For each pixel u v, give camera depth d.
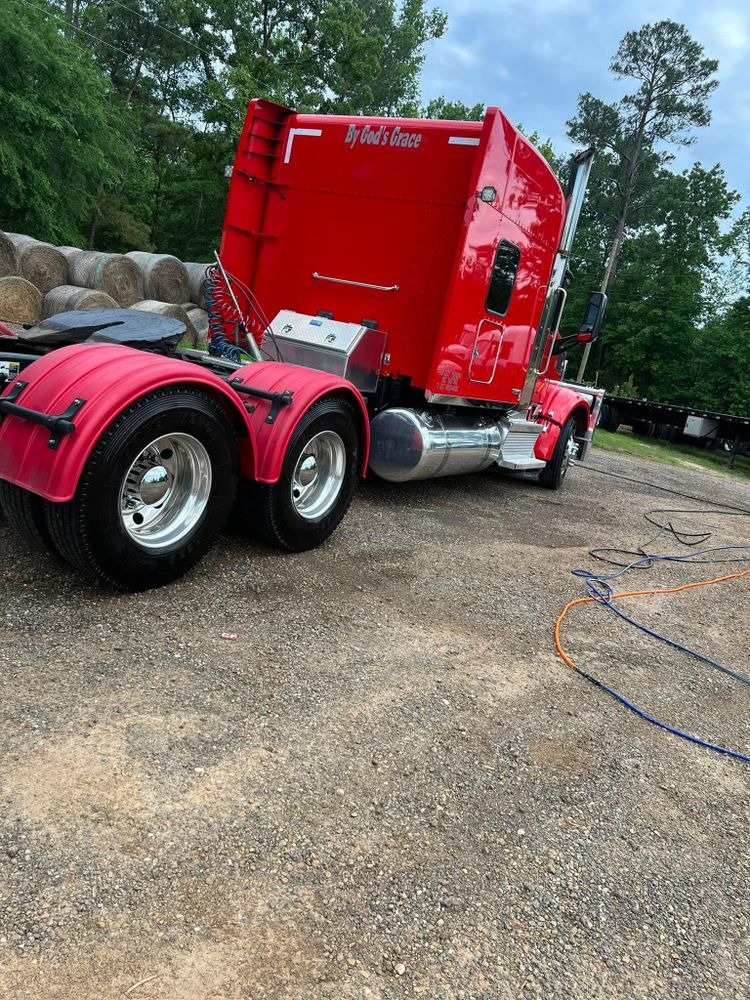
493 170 5.40
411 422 5.86
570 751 2.95
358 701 2.98
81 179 25.14
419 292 5.78
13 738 2.33
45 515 3.17
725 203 51.19
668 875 2.33
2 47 20.56
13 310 12.17
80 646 2.97
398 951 1.83
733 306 37.31
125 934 1.72
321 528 4.65
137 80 47.16
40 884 1.81
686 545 7.25
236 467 3.85
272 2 35.91
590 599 4.88
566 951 1.94
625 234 56.03
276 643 3.33
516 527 6.56
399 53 46.97
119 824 2.05
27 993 1.53
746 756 3.21
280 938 1.80
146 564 3.45
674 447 23.41
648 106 52.88
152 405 3.24
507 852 2.28
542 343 7.26
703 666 4.13
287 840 2.13
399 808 2.38
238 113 31.88
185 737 2.51
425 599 4.27
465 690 3.27
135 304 13.86
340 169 5.99
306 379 4.26
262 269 6.46
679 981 1.92
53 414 3.04
